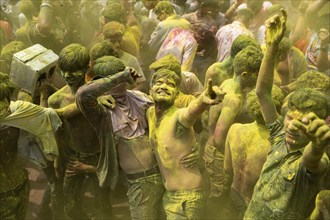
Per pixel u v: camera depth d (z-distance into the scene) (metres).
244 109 3.77
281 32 2.84
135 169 3.56
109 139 3.53
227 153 3.63
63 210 4.36
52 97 3.81
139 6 7.12
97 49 3.90
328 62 5.08
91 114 3.42
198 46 5.59
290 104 2.73
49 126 3.55
